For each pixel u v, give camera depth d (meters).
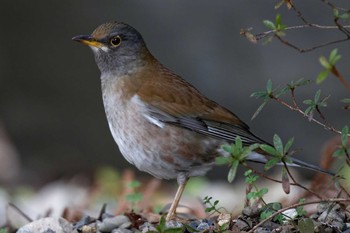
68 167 18.06
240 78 16.95
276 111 16.70
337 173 8.34
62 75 18.41
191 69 17.27
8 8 18.39
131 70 10.30
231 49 17.06
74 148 18.33
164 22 17.58
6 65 18.44
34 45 18.42
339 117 16.09
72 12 18.22
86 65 18.36
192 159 10.11
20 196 15.74
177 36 17.48
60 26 18.31
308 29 16.38
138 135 10.07
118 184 14.62
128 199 10.45
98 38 10.42
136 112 10.05
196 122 10.10
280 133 16.67
